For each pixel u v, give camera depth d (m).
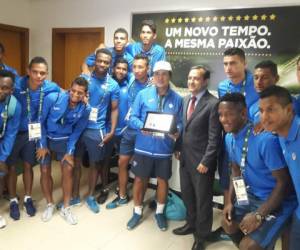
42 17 4.57
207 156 2.31
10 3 4.36
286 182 1.76
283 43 2.99
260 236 1.80
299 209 1.70
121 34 3.30
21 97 2.72
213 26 3.32
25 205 3.00
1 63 3.12
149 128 2.59
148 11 3.67
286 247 1.94
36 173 3.97
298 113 1.94
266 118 1.56
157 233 2.80
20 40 4.73
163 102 2.65
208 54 3.38
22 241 2.56
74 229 2.79
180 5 3.49
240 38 3.20
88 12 4.15
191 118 2.40
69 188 2.96
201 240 2.54
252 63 3.16
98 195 3.49
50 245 2.53
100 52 2.94
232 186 2.09
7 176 2.90
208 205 2.47
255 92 2.36
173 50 3.58
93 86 2.98
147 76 3.11
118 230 2.82
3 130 2.62
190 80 2.38
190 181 2.57
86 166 4.17
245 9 3.14
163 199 2.91
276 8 2.99
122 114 3.26
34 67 2.63
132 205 3.32
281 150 1.72
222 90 2.58
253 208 1.95
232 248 2.61
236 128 1.90
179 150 2.64
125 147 3.14
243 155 1.89
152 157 2.73
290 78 2.99
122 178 3.27
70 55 4.69
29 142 2.84
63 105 2.76
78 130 2.96
